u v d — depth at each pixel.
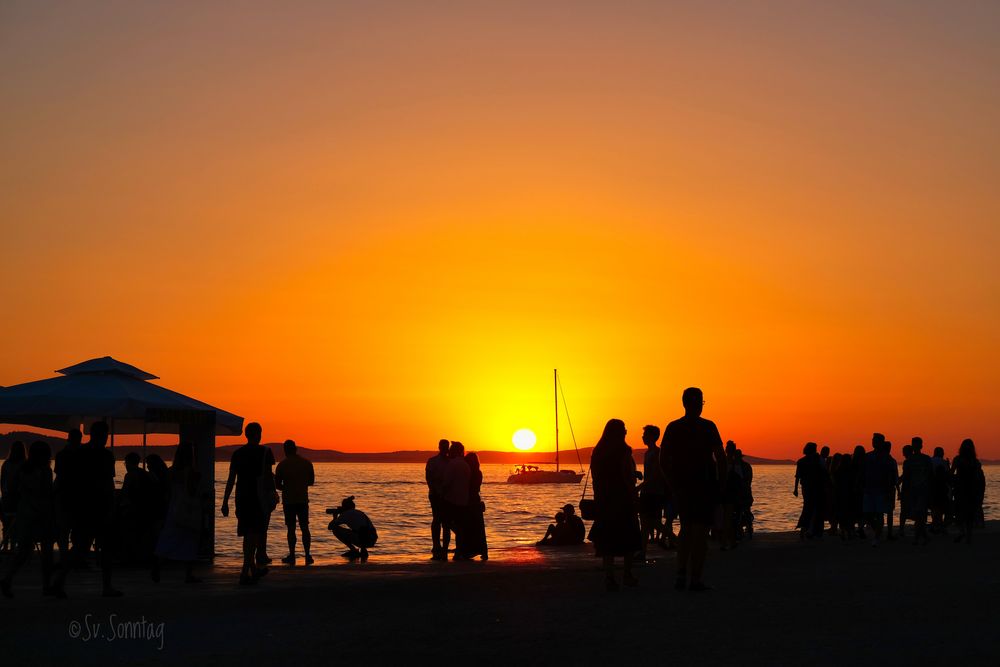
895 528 26.23
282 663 7.81
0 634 9.30
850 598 11.06
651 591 11.92
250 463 13.65
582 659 7.77
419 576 14.65
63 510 11.99
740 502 21.62
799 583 12.64
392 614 10.26
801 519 22.14
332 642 8.68
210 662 7.91
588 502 12.35
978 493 19.73
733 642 8.38
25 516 12.11
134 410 16.52
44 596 12.03
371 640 8.74
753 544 21.11
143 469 16.38
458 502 18.36
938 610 10.07
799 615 9.81
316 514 48.62
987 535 22.45
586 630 9.06
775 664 7.46
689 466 11.81
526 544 26.33
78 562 15.84
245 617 10.17
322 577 14.58
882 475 19.72
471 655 8.01
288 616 10.21
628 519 12.16
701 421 11.89
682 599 11.08
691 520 11.83
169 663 7.91
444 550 18.69
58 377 17.84
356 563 17.94
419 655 8.04
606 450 12.29
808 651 7.95
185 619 10.09
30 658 8.22
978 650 7.91
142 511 16.12
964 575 13.43
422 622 9.69
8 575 12.08
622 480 12.16
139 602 11.41
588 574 14.22
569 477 136.38
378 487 125.69
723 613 9.98
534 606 10.67
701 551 11.82
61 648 8.64
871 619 9.53
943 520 24.80
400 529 38.53
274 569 16.23
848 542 21.03
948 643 8.23
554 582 13.06
